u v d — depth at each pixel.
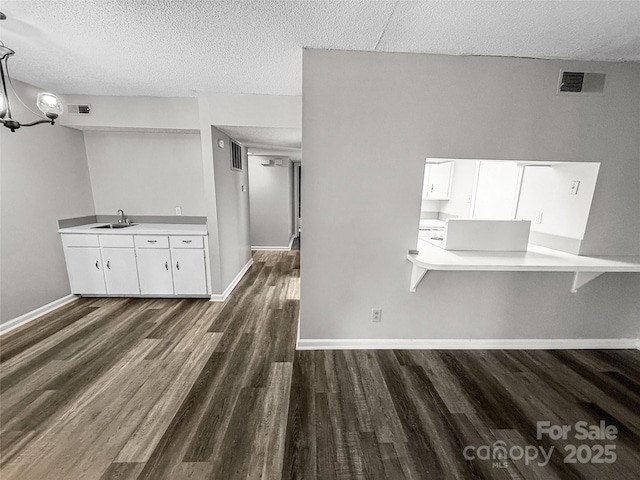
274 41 1.80
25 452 1.41
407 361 2.21
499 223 2.23
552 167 2.40
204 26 1.65
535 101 1.95
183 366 2.12
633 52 1.81
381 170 2.02
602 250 2.18
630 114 1.99
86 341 2.43
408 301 2.27
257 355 2.27
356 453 1.45
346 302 2.26
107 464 1.36
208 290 3.37
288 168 5.96
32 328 2.62
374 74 1.90
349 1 1.39
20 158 2.67
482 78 1.92
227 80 2.54
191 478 1.31
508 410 1.74
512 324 2.36
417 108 1.94
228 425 1.60
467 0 1.35
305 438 1.52
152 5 1.45
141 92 2.94
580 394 1.88
